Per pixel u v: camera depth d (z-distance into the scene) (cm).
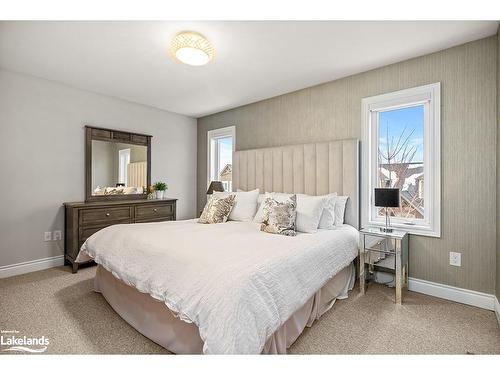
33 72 290
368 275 277
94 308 216
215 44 228
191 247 178
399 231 253
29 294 242
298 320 174
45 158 312
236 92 350
